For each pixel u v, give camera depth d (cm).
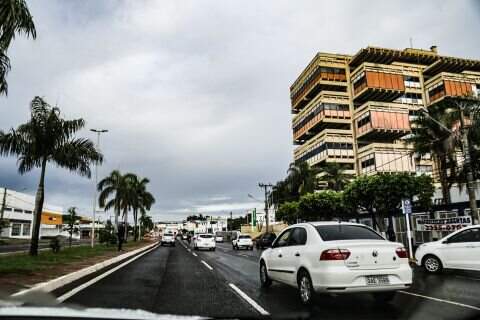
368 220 3244
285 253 827
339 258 664
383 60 6738
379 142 6481
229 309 677
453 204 2350
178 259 1981
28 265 1268
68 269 1216
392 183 2441
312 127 6950
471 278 1116
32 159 1806
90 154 1933
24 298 246
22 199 6794
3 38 982
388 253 690
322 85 6831
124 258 1975
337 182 4831
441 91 6228
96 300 750
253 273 1293
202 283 1024
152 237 9012
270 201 5816
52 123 1822
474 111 2322
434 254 1234
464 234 1180
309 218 3803
